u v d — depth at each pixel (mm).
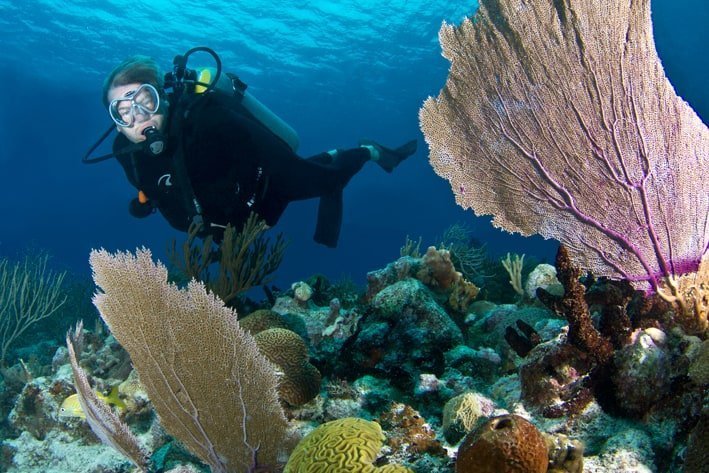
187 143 5012
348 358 3539
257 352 2389
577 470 1807
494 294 7176
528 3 2426
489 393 2828
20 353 9281
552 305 2316
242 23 31672
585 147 2486
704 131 2467
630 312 2564
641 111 2414
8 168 41656
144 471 3254
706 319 2404
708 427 1735
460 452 1735
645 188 2455
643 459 1933
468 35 2590
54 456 4312
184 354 2439
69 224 48438
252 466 2609
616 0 2316
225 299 4801
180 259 4867
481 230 37375
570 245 2600
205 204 5168
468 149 2676
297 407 3148
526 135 2561
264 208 5699
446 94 2678
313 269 41812
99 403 2961
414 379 3320
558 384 2275
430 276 4469
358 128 44844
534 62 2473
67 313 11461
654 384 2092
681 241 2461
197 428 2574
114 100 4863
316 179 6027
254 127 5445
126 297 2449
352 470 1915
